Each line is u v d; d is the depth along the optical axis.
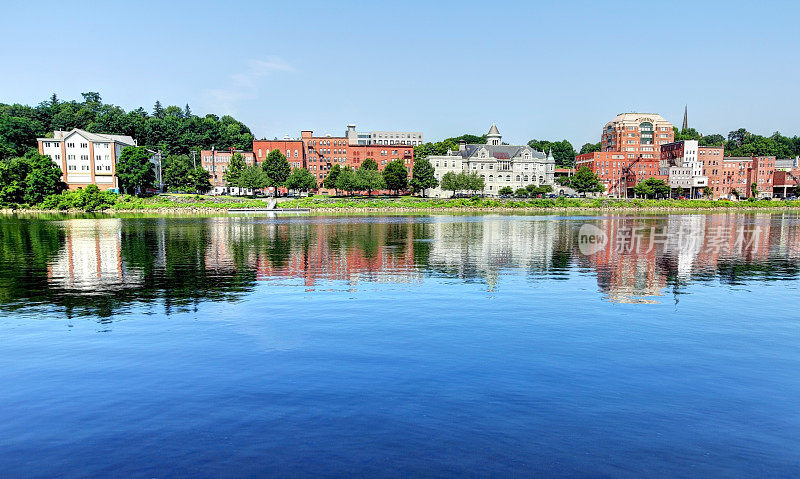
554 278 36.59
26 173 139.00
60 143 152.00
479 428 13.41
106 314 25.41
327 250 53.00
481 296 30.05
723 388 16.31
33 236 67.44
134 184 155.50
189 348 19.89
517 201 169.50
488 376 17.00
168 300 28.70
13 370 17.61
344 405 14.71
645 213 145.50
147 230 77.88
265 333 21.98
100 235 69.44
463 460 11.90
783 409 14.86
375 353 19.30
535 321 24.19
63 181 151.00
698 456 12.26
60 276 36.81
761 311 26.62
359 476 11.25
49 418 14.03
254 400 15.05
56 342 20.72
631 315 25.52
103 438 12.95
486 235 71.38
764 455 12.36
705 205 175.75
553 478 11.24
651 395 15.67
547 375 17.16
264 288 32.34
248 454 12.14
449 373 17.25
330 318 24.61
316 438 12.85
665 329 22.97
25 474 11.41
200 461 11.87
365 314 25.44
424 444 12.58
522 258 47.28
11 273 38.06
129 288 32.28
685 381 16.83
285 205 149.25
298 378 16.75
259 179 165.12
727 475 11.50
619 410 14.61
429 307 27.05
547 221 105.69
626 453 12.31
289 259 45.94
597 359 18.81
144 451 12.34
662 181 194.75
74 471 11.53
